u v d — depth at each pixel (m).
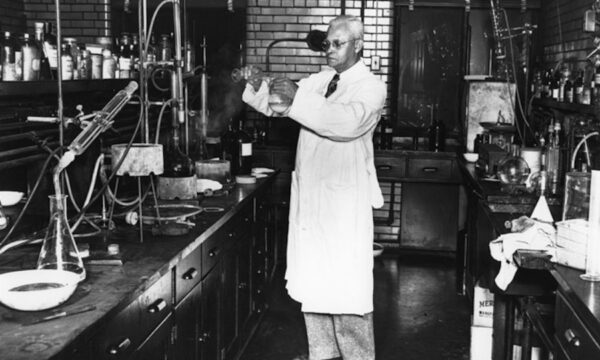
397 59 6.73
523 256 2.66
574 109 4.34
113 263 2.32
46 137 3.25
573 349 2.19
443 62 6.72
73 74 3.63
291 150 6.44
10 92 2.79
